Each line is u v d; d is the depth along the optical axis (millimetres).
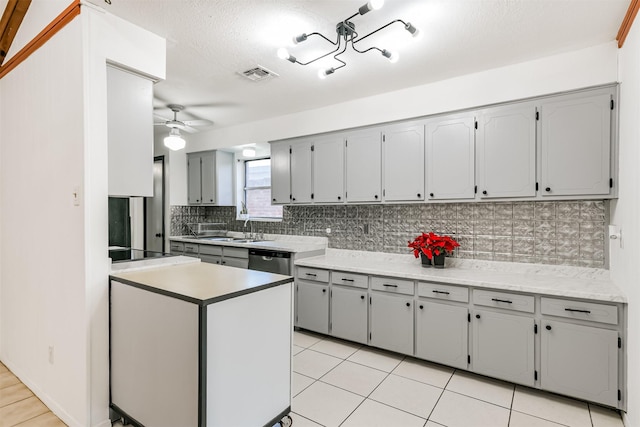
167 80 3018
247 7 1924
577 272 2604
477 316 2523
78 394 1922
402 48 2385
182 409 1512
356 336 3150
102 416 1924
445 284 2664
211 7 1925
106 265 1950
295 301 3627
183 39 2287
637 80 1806
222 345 1521
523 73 2576
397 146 3205
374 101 3359
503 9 1926
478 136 2768
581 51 2363
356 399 2287
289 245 3947
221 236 5320
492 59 2543
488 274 2771
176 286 1683
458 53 2451
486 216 3006
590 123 2328
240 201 5293
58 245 2076
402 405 2217
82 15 1854
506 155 2641
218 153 4984
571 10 1930
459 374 2652
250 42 2336
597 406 2201
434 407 2195
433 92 2994
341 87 3145
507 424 2018
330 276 3338
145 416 1724
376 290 3031
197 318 1442
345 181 3566
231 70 2793
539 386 2287
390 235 3578
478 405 2219
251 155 4703
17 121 2527
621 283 2156
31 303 2379
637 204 1796
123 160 2062
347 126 3547
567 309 2188
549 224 2725
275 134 4195
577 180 2367
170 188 5168
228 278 1903
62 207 2031
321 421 2041
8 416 2084
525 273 2791
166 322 1592
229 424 1559
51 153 2125
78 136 1880
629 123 1983
